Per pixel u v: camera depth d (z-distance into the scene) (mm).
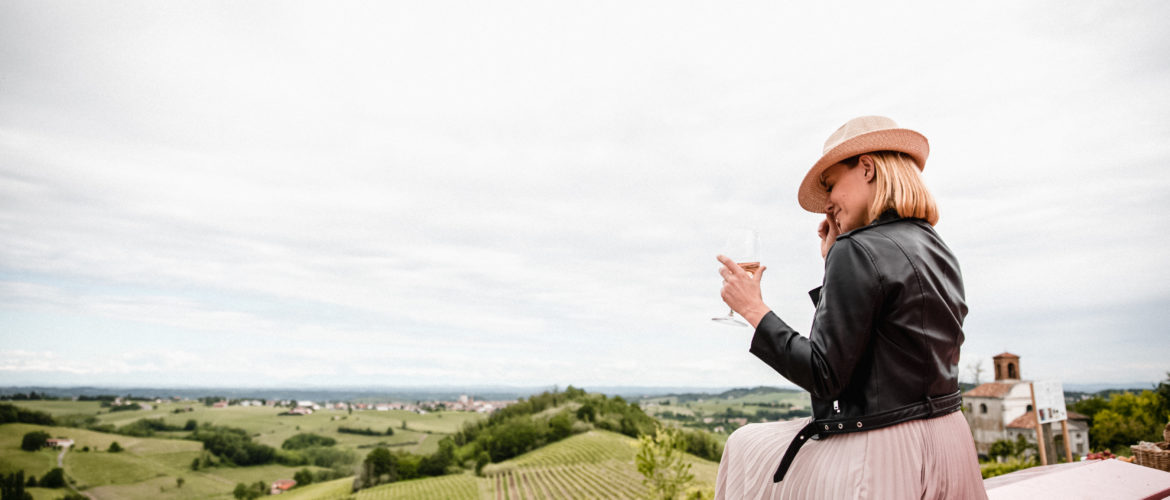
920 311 1214
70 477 95812
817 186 1724
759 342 1366
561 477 83875
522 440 105688
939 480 1234
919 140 1455
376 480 97438
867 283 1211
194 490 97188
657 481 23797
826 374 1213
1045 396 10148
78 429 120625
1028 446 41031
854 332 1204
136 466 104625
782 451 1512
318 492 92562
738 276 1511
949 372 1279
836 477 1260
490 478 88812
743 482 1611
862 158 1500
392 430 139500
